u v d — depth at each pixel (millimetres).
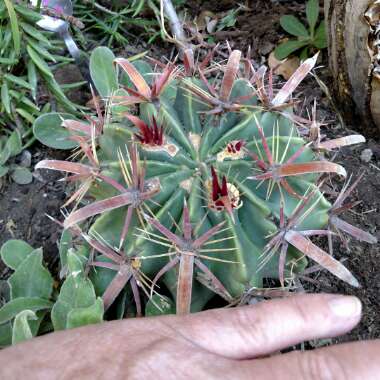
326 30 341
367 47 301
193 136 245
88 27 424
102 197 243
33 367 179
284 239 219
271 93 245
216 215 220
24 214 345
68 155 364
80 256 250
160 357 173
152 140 226
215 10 444
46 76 347
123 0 435
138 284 229
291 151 231
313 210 231
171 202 221
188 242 212
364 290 308
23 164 361
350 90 342
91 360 178
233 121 244
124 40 412
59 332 194
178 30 388
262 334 185
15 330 230
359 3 292
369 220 332
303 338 189
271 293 227
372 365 165
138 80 244
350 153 359
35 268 289
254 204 219
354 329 296
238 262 215
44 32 359
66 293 250
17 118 359
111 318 264
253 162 227
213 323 189
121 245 225
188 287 213
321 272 313
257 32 428
